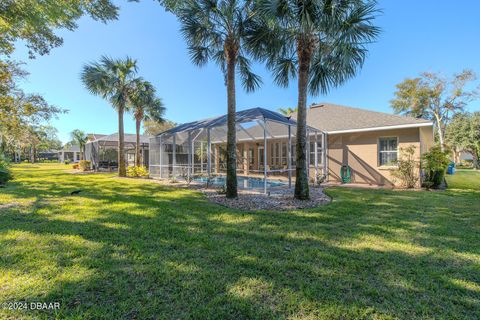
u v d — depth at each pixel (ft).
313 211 17.98
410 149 32.09
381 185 35.60
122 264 9.09
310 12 17.16
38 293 7.15
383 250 10.64
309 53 20.71
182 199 22.95
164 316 6.24
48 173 55.77
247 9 21.02
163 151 44.60
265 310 6.51
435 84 77.66
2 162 34.83
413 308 6.66
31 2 22.72
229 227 14.01
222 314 6.35
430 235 12.57
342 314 6.39
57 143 162.09
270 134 44.65
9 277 7.97
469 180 42.68
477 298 7.13
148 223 14.62
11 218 15.23
